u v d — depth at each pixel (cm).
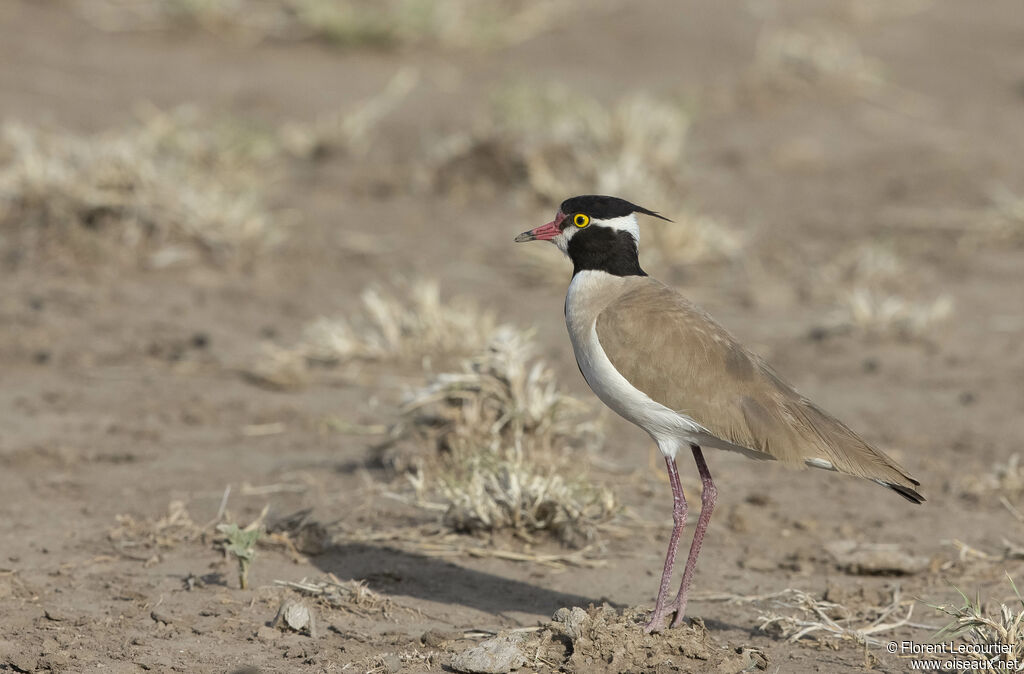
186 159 1945
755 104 2461
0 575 876
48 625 809
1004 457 1180
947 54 2766
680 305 814
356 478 1094
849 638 819
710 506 812
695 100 2408
